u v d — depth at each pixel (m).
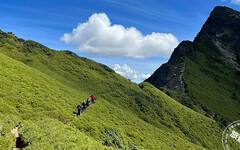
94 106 45.94
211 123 79.44
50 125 22.94
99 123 36.56
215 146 63.88
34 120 27.12
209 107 124.12
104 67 92.50
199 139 62.91
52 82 47.28
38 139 18.28
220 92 154.00
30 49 71.31
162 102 78.56
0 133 17.58
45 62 68.31
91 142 22.72
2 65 39.28
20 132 19.59
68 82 60.28
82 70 76.88
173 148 47.19
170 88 151.00
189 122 72.00
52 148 17.08
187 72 167.88
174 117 70.50
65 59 80.50
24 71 42.97
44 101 34.59
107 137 32.69
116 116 47.78
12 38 73.75
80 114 37.69
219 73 186.88
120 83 79.88
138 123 51.66
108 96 64.31
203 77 170.50
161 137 50.28
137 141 40.66
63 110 35.34
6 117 22.78
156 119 63.44
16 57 61.56
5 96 29.39
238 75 188.62
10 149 16.42
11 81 34.75
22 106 29.25
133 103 66.62
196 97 131.62
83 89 61.53
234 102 145.12
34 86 38.38
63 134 21.05
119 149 30.97
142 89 86.81
